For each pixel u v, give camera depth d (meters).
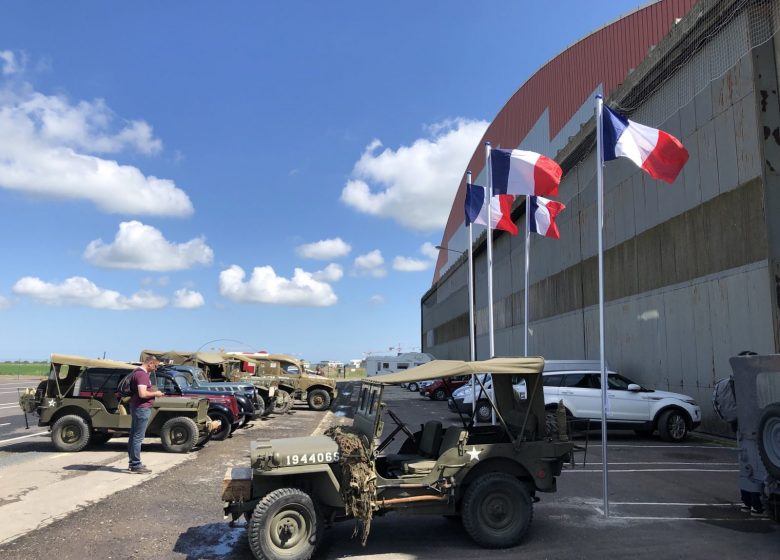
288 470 5.56
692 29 14.79
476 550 5.77
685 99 15.52
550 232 13.19
